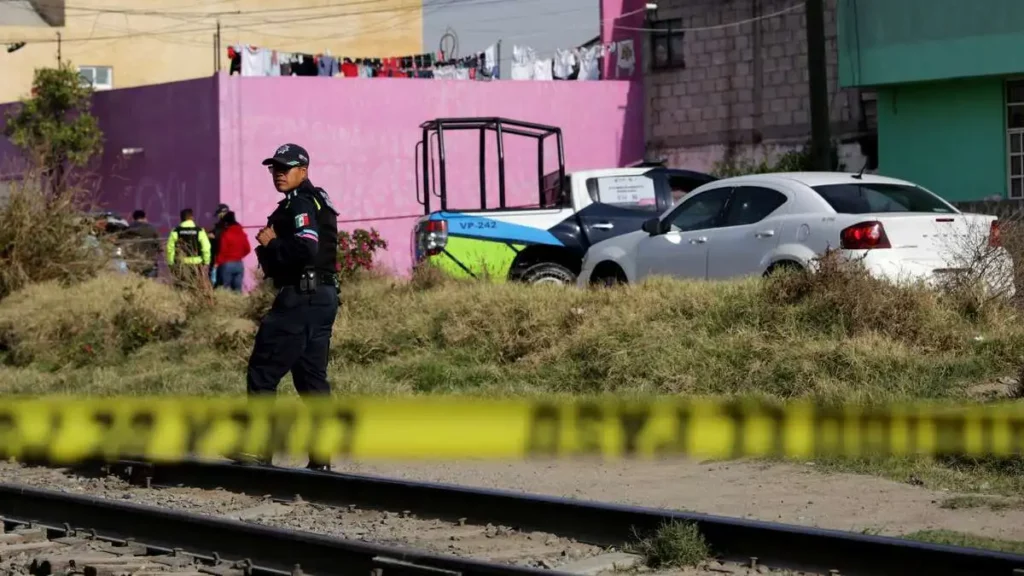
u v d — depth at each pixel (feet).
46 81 403.54
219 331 194.39
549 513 94.48
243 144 364.79
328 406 121.80
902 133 323.16
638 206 217.36
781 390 133.39
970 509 94.63
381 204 377.09
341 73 391.04
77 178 384.06
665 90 390.21
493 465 121.08
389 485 104.47
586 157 392.68
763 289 152.56
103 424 152.15
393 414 138.92
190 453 136.46
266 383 118.01
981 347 136.77
